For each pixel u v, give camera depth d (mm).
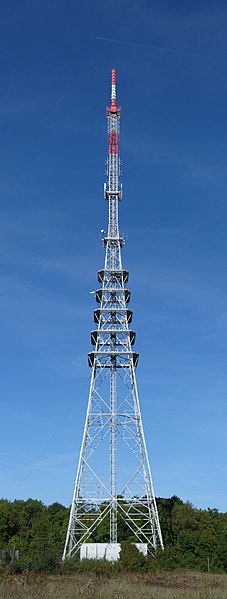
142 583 57719
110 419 91438
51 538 141625
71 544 85875
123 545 80688
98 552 83312
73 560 76125
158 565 79062
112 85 109125
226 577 75188
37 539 139500
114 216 104875
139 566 76062
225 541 126125
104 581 57469
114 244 103625
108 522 105188
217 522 147875
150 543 86312
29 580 54125
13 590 45031
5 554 85938
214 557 114562
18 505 172625
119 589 48188
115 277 101500
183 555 104562
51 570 69188
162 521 121375
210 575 79188
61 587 47500
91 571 70250
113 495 88500
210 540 122250
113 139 107812
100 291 100188
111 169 106562
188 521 136250
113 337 97375
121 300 99750
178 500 160375
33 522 156625
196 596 44906
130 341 97250
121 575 67750
